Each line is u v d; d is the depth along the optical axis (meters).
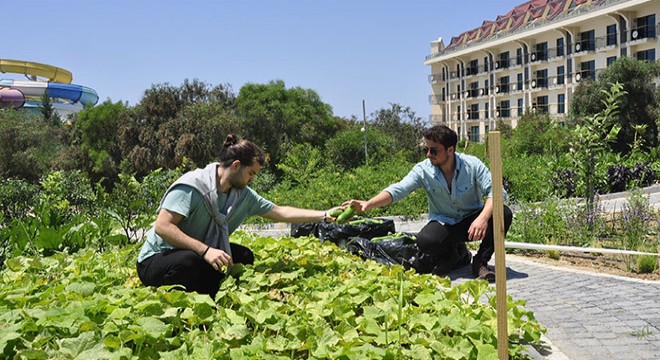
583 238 8.00
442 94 71.31
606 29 46.69
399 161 22.88
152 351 3.05
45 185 12.28
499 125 52.53
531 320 3.94
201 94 37.78
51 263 5.18
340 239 7.14
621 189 16.72
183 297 3.54
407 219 12.59
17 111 47.22
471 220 6.06
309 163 18.38
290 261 4.76
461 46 66.19
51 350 2.81
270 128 38.00
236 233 6.56
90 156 36.62
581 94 36.97
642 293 5.25
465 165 5.93
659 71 35.22
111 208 7.91
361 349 3.08
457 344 3.31
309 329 3.32
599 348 3.94
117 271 4.95
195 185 4.13
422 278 4.55
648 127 34.06
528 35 53.66
